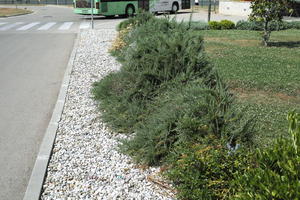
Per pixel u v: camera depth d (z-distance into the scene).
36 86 9.59
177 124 5.05
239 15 30.69
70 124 6.76
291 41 17.03
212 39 17.14
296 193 2.72
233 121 4.86
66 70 10.91
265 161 3.23
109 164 5.22
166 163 5.05
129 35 12.96
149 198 4.35
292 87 8.87
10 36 19.05
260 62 11.67
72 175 4.92
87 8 27.59
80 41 16.33
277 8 14.84
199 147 4.52
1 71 11.30
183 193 4.16
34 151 5.88
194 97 5.34
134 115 6.43
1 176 5.10
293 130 3.30
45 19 28.89
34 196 4.43
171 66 6.79
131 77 7.08
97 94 7.87
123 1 28.44
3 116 7.42
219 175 4.15
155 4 30.42
